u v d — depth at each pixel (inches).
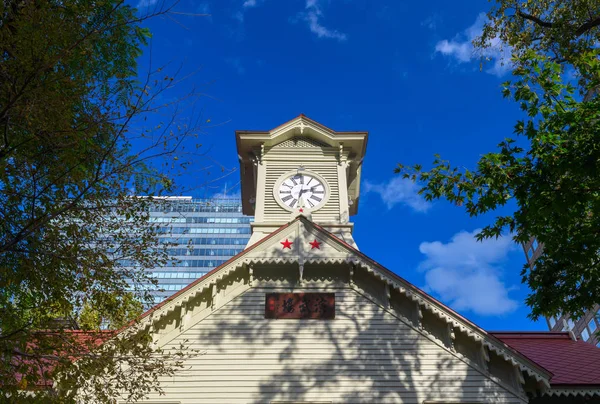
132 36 494.0
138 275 452.1
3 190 392.2
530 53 583.2
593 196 523.2
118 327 474.3
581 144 507.5
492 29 808.9
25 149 404.8
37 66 374.0
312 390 639.8
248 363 658.2
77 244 414.9
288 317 697.6
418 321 687.1
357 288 725.3
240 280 729.6
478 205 595.8
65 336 418.9
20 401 378.6
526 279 620.1
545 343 829.8
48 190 416.8
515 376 649.0
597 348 785.6
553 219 572.1
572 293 595.8
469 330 668.1
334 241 748.6
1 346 378.0
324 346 674.2
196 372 649.0
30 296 433.1
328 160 991.0
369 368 658.2
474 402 634.8
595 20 729.0
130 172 425.7
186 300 693.3
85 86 408.8
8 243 380.8
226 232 5551.2
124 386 470.9
